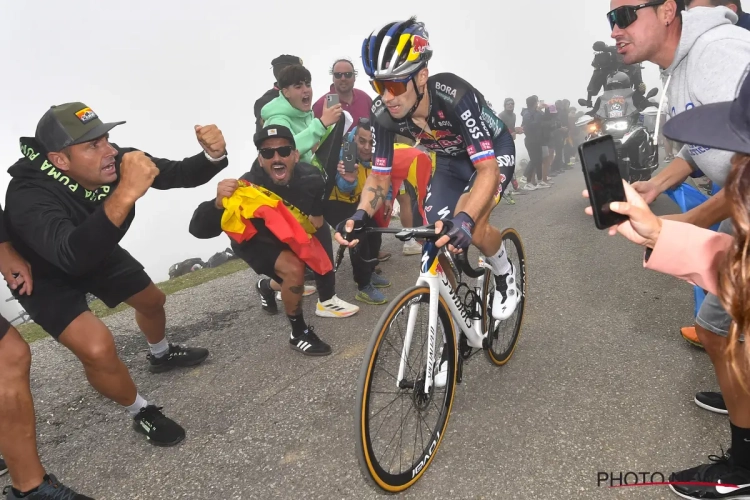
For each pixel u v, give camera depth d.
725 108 0.81
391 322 1.75
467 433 2.18
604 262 4.32
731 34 1.45
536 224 6.15
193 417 2.52
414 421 2.18
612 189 1.00
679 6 1.64
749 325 0.73
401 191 4.67
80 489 2.06
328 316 3.69
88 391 2.88
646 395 2.33
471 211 1.84
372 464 1.69
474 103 2.06
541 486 1.83
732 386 1.58
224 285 4.75
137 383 2.93
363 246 3.64
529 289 3.85
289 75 3.62
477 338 2.32
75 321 2.09
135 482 2.08
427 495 1.84
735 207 0.71
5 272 2.01
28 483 1.77
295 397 2.63
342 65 4.46
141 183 1.72
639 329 3.00
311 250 2.96
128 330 3.73
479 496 1.81
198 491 1.99
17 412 1.70
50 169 2.05
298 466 2.08
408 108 2.03
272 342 3.36
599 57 7.19
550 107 9.88
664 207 6.20
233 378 2.90
